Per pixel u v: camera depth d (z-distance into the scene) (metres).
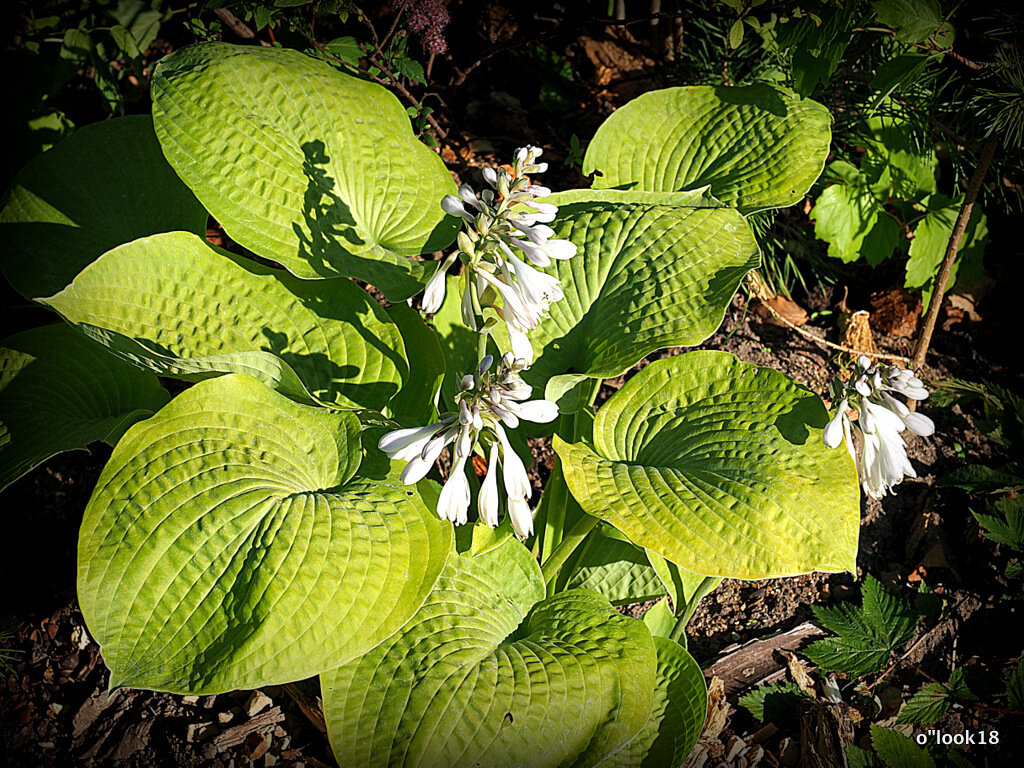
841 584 0.73
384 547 0.46
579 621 0.53
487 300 0.50
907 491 0.79
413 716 0.45
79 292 0.53
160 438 0.49
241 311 0.58
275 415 0.52
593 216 0.64
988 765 0.61
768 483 0.50
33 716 0.60
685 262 0.60
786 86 0.80
